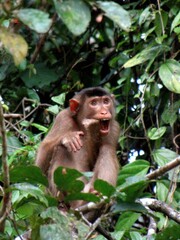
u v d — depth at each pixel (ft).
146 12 46.47
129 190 30.73
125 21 22.52
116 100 52.95
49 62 55.77
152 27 49.44
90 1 22.40
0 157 42.75
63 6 22.18
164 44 46.70
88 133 43.60
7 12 22.45
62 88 53.52
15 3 25.63
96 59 57.00
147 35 46.32
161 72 44.19
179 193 43.96
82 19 22.18
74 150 41.16
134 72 50.34
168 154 44.42
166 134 49.55
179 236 32.32
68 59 56.75
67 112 44.52
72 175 29.63
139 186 30.73
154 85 46.29
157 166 47.62
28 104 53.16
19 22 25.25
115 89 51.19
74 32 22.07
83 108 44.06
